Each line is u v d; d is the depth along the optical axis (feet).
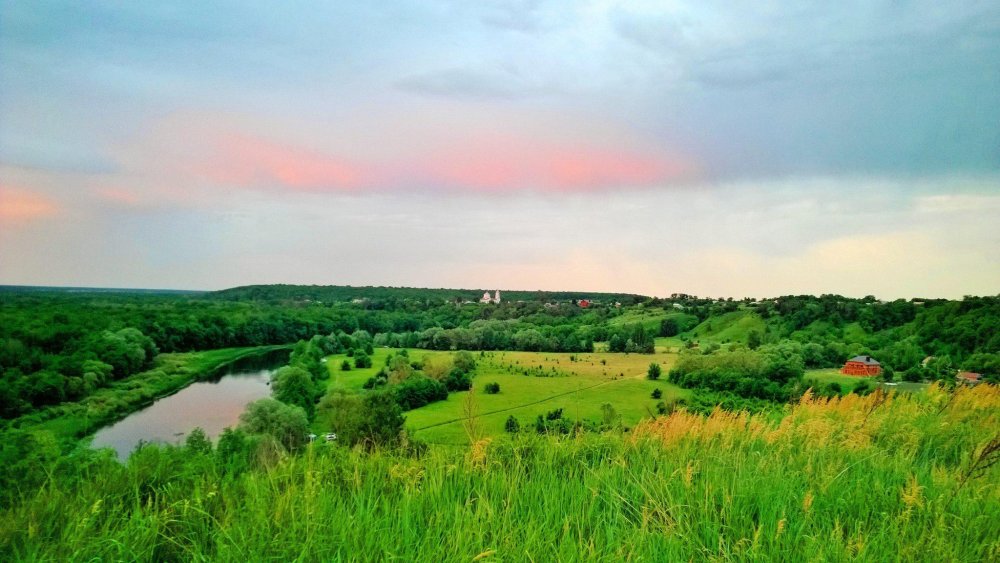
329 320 548.31
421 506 15.88
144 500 18.03
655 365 315.78
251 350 450.30
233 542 12.34
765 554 13.39
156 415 214.69
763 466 20.68
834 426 28.14
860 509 16.74
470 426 23.80
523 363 391.04
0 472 20.57
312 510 14.08
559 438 24.66
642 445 24.62
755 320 447.01
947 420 31.53
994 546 13.89
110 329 320.91
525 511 16.31
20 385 191.62
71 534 13.28
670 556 13.28
